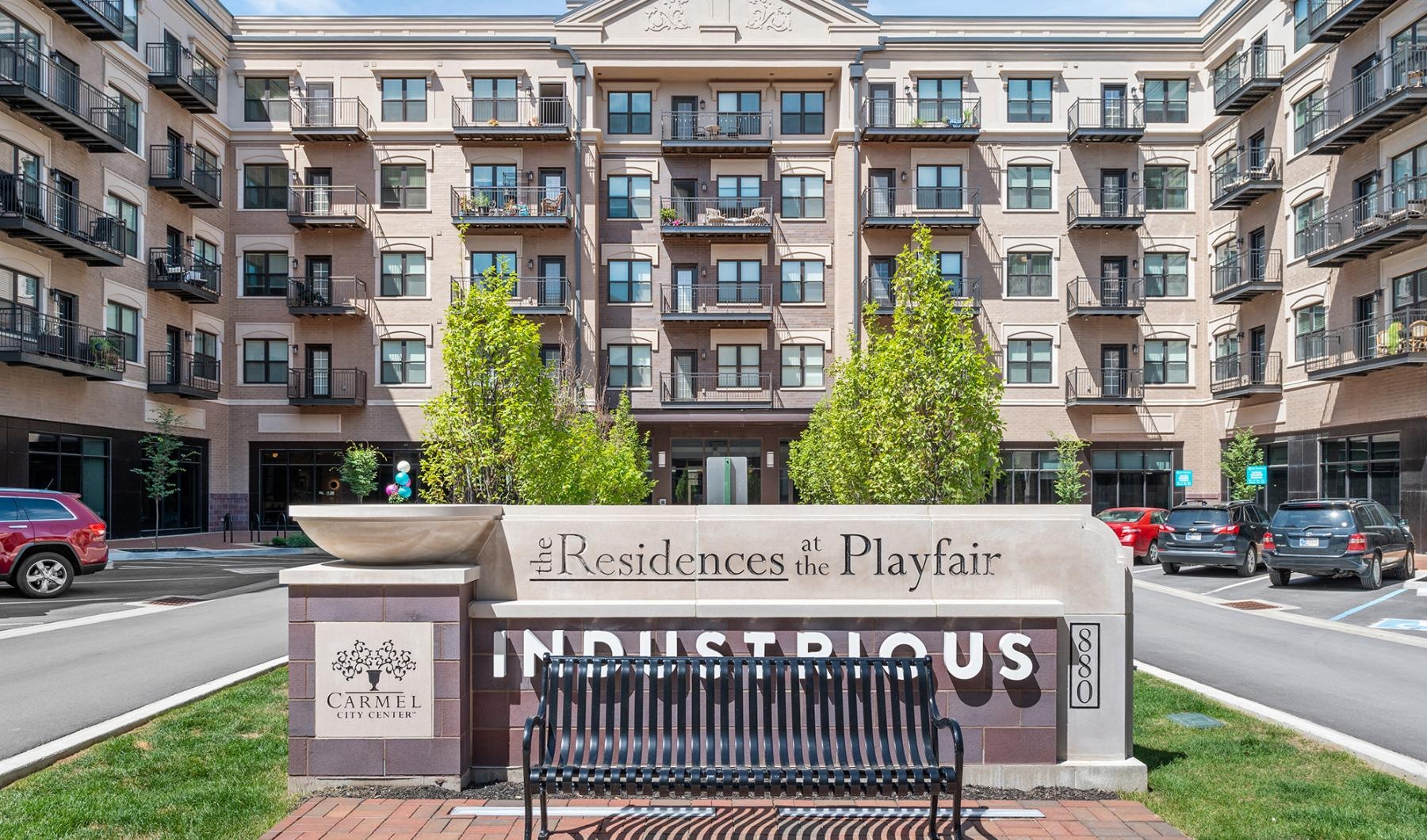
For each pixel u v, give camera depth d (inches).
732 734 192.7
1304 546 699.4
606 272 1390.3
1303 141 1141.1
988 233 1378.0
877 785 181.9
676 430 1391.5
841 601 217.3
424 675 210.7
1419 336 886.4
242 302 1358.3
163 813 197.9
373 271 1358.3
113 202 1103.6
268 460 1355.8
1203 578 802.2
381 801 203.5
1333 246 1048.2
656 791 207.9
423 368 1357.0
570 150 1369.3
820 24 1381.6
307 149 1364.4
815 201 1407.5
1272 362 1197.7
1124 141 1378.0
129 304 1127.0
